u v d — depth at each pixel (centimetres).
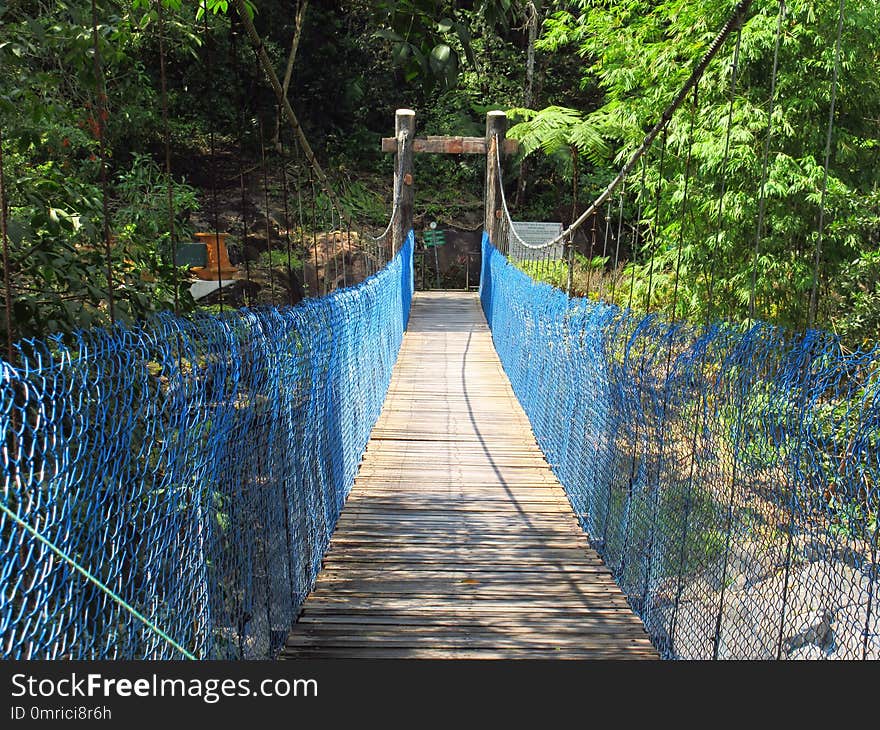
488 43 1320
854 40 507
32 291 192
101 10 252
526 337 516
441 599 257
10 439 99
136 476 115
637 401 251
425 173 1512
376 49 1312
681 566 208
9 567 87
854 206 514
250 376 175
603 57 751
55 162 307
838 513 139
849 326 446
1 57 223
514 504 348
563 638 233
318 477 269
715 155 532
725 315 550
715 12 578
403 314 812
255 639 181
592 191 1379
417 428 471
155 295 241
